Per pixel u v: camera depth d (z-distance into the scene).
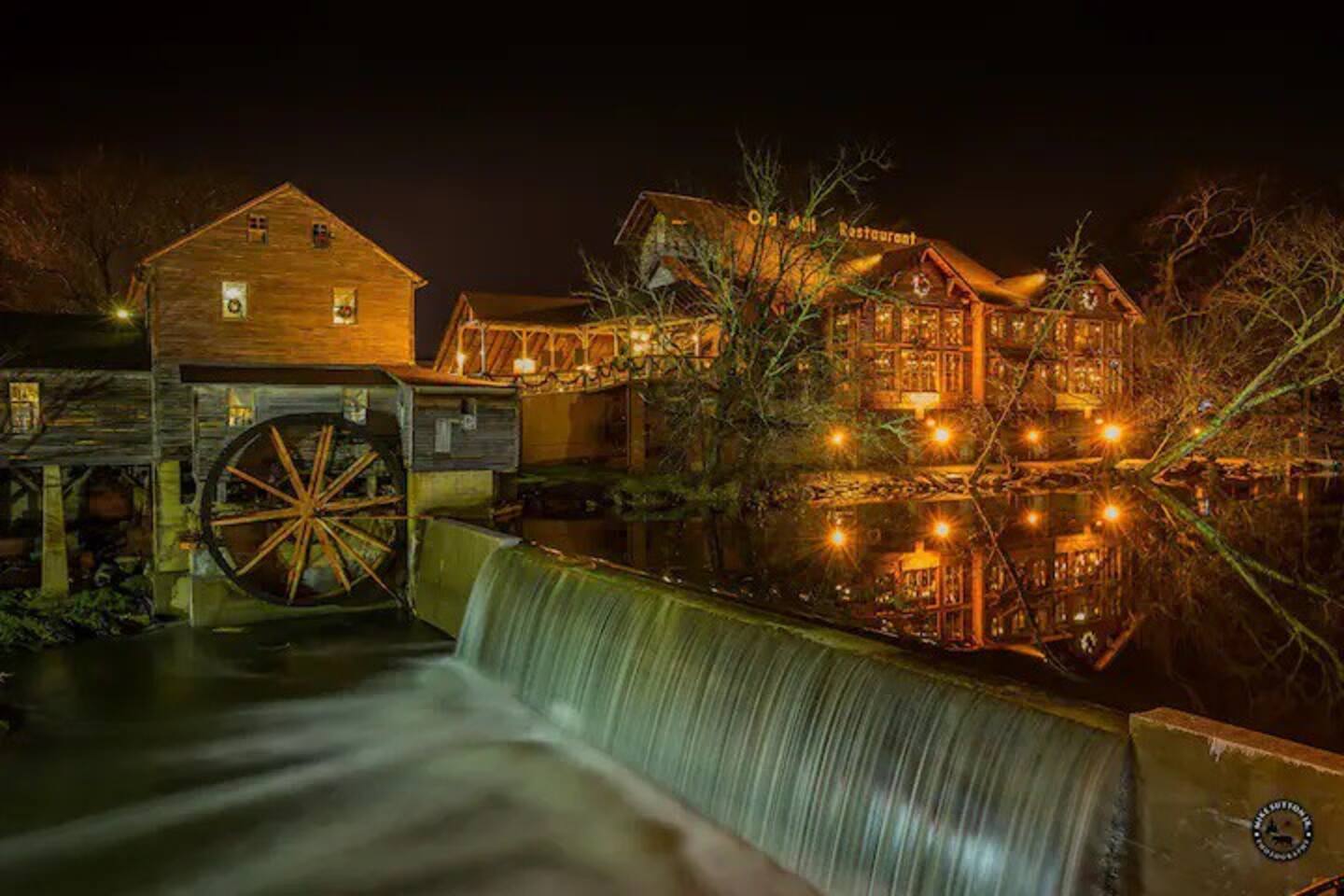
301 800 14.23
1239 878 7.08
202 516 23.30
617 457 40.94
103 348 27.91
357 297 29.20
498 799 13.86
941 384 50.25
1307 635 16.81
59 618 23.12
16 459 25.33
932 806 9.48
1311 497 37.28
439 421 25.09
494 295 49.41
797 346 42.34
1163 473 44.19
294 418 24.55
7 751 16.20
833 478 40.06
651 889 11.34
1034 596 19.94
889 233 57.72
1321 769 6.60
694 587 15.28
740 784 11.89
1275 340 47.78
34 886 11.85
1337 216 53.22
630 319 40.91
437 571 23.41
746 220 47.94
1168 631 17.02
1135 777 7.89
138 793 14.53
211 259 27.42
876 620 17.62
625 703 14.38
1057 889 8.26
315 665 20.72
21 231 44.38
